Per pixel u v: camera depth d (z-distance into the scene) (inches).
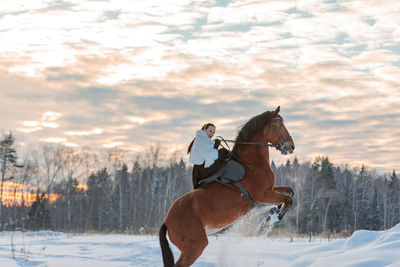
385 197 2760.8
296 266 299.6
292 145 319.9
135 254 414.0
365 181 2913.4
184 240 272.8
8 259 371.2
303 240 570.3
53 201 2593.5
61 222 2313.0
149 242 516.1
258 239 486.3
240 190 294.7
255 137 314.5
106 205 2502.5
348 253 285.3
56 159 2432.3
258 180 302.5
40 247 493.7
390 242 288.4
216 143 310.7
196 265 332.2
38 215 2144.4
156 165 2271.2
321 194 2229.3
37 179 2453.2
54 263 358.9
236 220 296.4
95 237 736.3
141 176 2421.3
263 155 313.9
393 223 2827.3
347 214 2512.3
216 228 290.7
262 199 305.1
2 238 751.1
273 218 316.5
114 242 537.0
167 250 278.1
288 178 2185.0
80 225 2289.6
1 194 2333.9
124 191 2454.5
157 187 2342.5
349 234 757.3
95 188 2623.0
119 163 2600.9
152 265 355.6
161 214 1900.8
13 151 2431.1
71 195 2556.6
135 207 2096.5
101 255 412.8
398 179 3193.9
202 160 300.5
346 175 2989.7
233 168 298.2
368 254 272.7
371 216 2539.4
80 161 2561.5
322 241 540.7
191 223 273.9
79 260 380.8
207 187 294.7
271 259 330.6
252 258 333.7
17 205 2428.6
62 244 539.8
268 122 316.8
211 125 311.9
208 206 281.6
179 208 280.2
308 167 2242.9
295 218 1988.2
